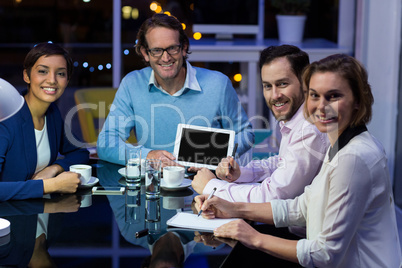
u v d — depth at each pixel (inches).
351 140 63.9
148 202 78.5
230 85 108.9
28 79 87.7
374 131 161.6
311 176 77.7
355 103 63.8
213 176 84.7
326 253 63.7
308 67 65.6
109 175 91.8
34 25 221.8
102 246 62.8
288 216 73.6
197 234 67.2
